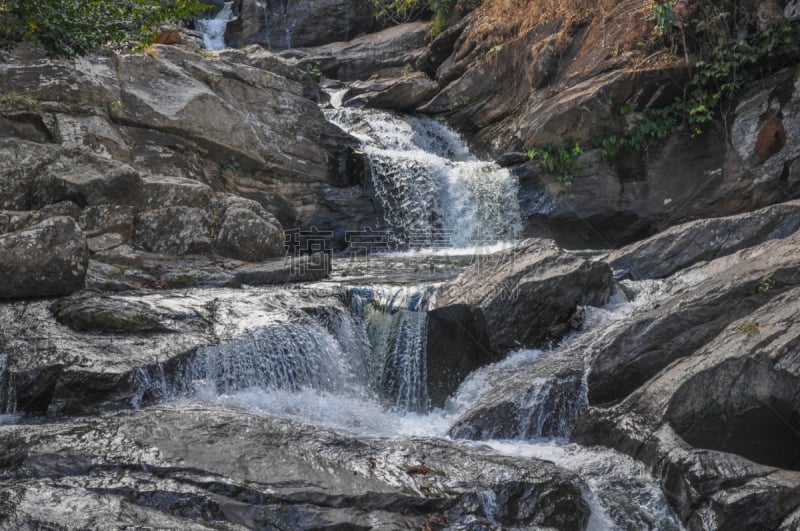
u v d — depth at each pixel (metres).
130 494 3.81
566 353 6.59
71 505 3.54
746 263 6.74
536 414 5.97
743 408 5.11
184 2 10.50
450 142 14.84
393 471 4.39
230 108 11.49
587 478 4.98
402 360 7.22
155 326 6.47
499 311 6.94
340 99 15.91
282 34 19.00
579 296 7.25
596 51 12.84
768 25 11.44
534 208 12.73
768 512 4.22
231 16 19.78
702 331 6.03
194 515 3.77
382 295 7.57
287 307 7.09
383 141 13.86
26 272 6.96
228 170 11.50
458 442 5.57
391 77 17.30
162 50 11.52
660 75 12.04
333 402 6.50
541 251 7.70
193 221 9.05
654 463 4.92
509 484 4.32
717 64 11.77
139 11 9.98
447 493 4.20
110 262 8.20
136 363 5.82
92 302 6.67
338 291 7.66
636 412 5.45
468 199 12.49
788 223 8.53
